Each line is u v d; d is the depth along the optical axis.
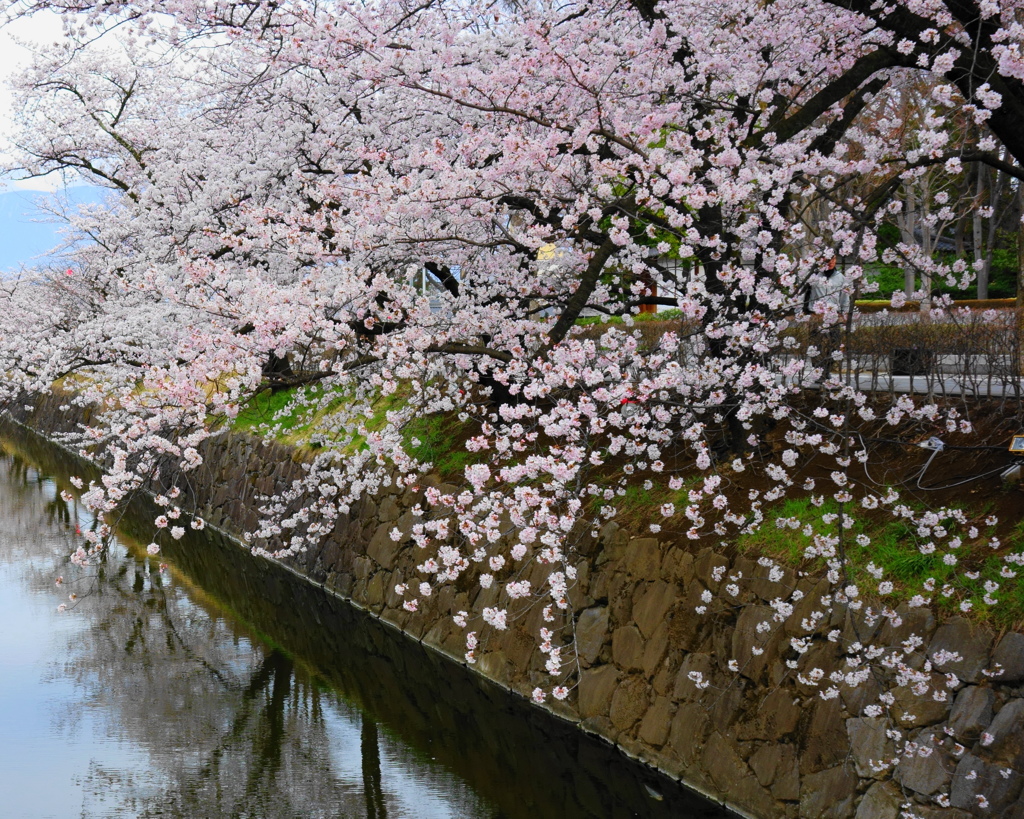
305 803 6.85
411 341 7.04
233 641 10.81
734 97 7.95
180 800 6.95
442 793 7.02
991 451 6.17
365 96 9.22
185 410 7.34
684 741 6.41
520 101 7.09
